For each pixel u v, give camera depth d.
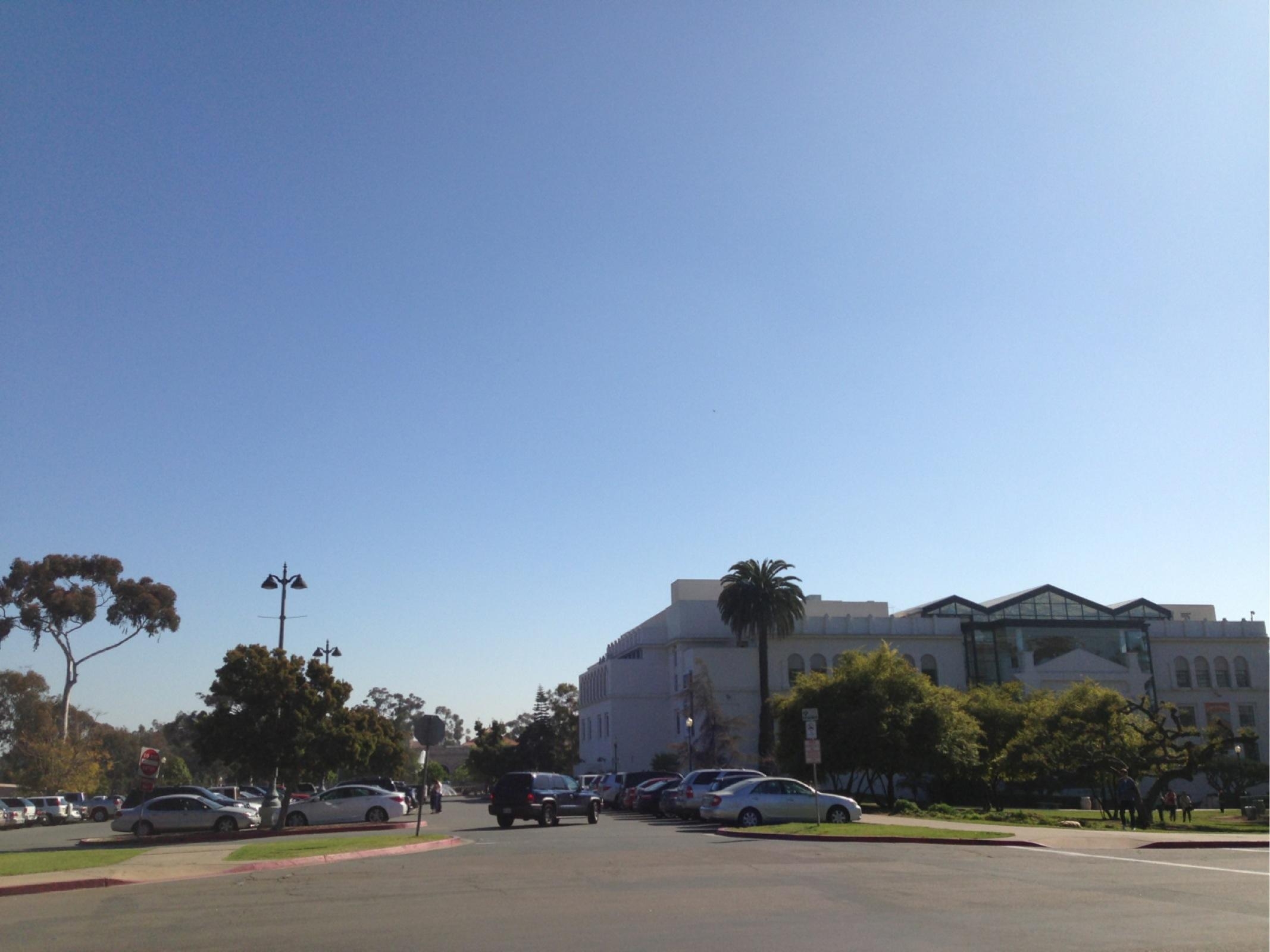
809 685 54.06
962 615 87.81
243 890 16.88
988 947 10.74
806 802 30.36
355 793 38.19
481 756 106.12
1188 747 40.72
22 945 11.65
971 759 51.72
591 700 104.19
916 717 50.97
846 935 11.47
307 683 36.41
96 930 12.73
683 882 16.50
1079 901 14.09
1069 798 65.00
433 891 15.91
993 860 19.92
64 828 49.69
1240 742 40.03
